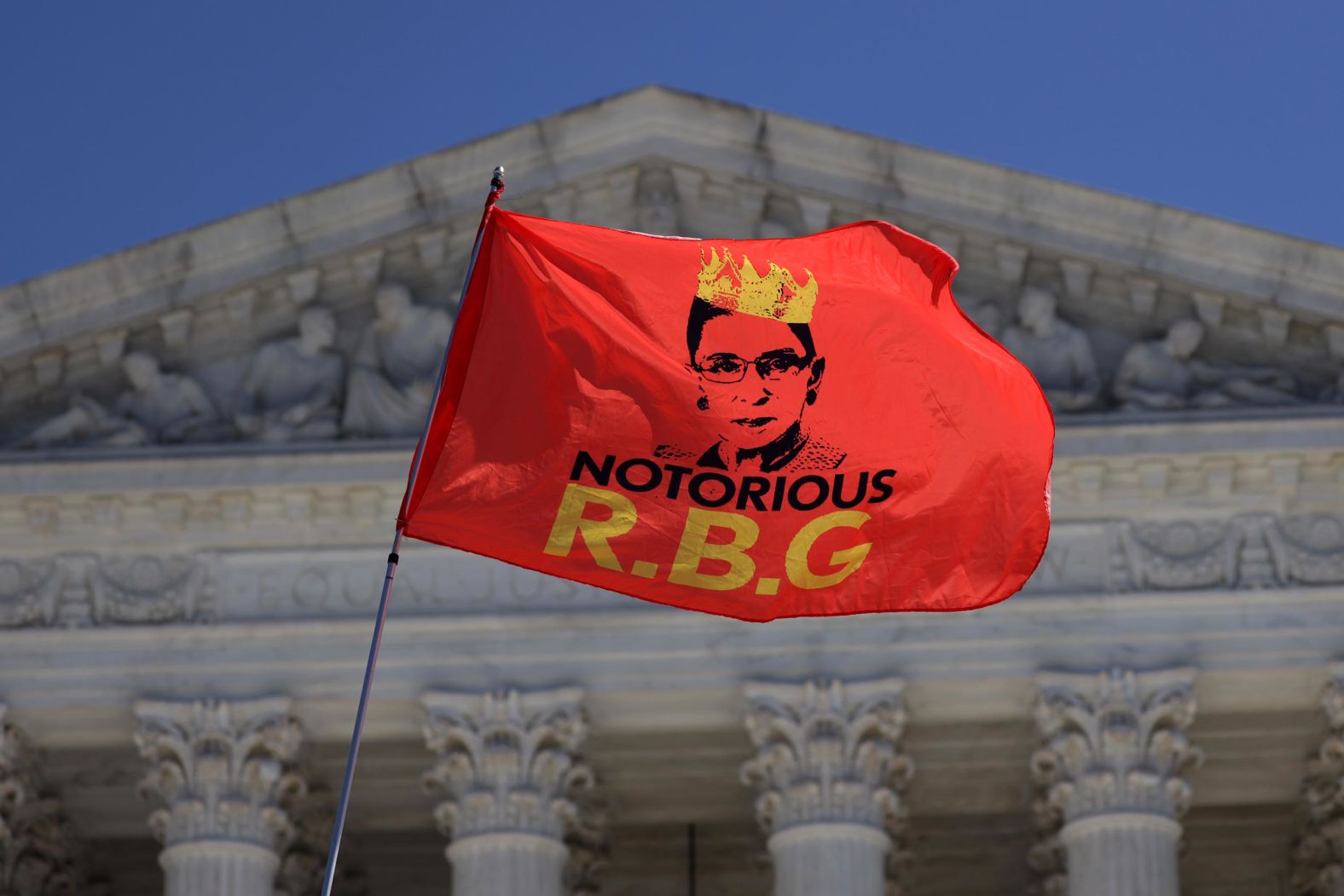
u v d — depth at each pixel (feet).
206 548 203.41
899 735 197.98
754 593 132.05
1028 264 205.05
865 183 203.62
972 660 198.29
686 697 199.62
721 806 217.56
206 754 197.98
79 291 203.92
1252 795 215.10
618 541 131.34
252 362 207.51
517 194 205.05
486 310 134.92
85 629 201.05
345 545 203.10
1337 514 200.03
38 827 212.43
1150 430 199.82
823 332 135.44
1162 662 197.16
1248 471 199.93
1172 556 199.62
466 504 131.13
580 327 134.51
